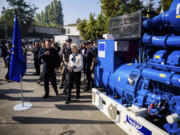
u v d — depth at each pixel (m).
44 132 2.89
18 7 51.62
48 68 4.50
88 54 5.09
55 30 61.59
